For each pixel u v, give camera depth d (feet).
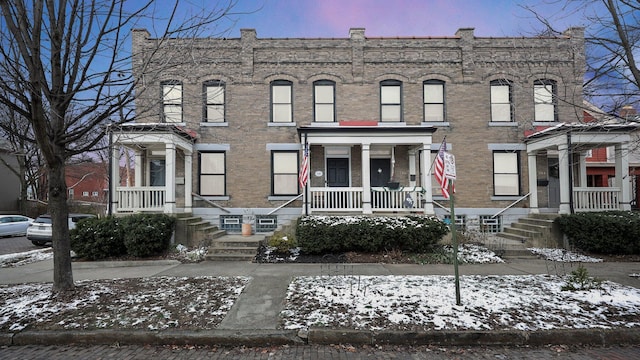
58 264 21.09
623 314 17.13
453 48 46.21
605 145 42.09
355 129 39.27
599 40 22.49
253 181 45.09
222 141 45.34
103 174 90.84
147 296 20.31
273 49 46.11
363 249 33.68
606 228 32.99
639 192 62.44
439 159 20.03
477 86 46.01
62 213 21.30
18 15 18.12
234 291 21.36
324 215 36.60
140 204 38.86
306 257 32.53
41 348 15.10
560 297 19.53
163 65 22.76
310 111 45.55
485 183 45.19
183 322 16.67
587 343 15.33
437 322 16.19
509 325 15.93
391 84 46.11
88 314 17.48
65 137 20.01
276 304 19.27
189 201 43.37
